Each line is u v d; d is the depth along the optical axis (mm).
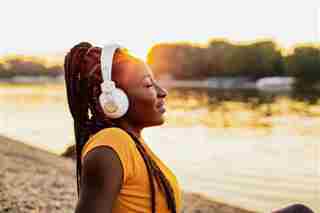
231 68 123562
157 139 20969
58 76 155750
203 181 11500
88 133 2561
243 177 12070
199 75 128125
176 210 2492
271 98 57031
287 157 15500
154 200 2365
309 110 38062
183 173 12695
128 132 2422
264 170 13109
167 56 128625
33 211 6250
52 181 8281
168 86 117375
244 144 19219
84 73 2521
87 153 2281
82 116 2570
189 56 127750
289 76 114000
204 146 18703
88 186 2238
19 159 10734
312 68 112562
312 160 14625
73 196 7246
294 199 9523
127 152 2299
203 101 52781
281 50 119125
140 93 2492
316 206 9109
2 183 7668
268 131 23875
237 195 9859
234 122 29188
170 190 2439
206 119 31375
